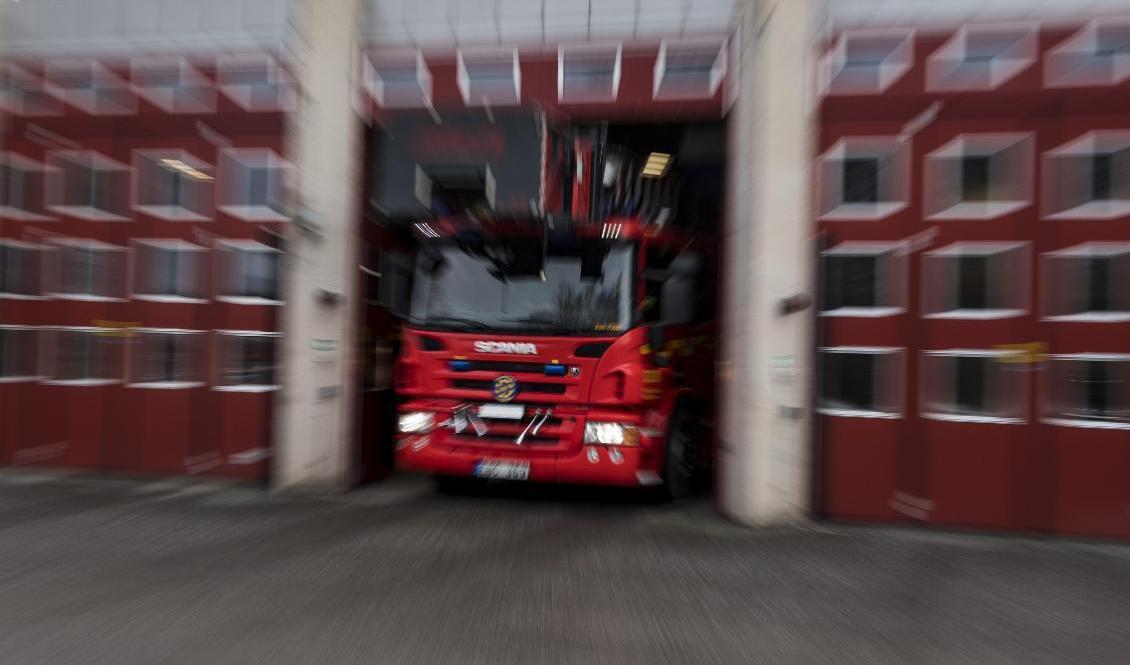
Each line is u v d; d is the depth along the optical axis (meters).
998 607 4.03
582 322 5.82
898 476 5.64
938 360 5.58
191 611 3.74
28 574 4.29
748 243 5.76
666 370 6.22
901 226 5.64
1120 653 3.47
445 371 5.98
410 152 6.40
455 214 6.26
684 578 4.40
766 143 5.71
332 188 6.45
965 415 5.54
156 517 5.59
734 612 3.88
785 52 5.72
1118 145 5.32
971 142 5.56
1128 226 5.29
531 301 5.93
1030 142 5.47
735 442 5.81
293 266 6.46
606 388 5.71
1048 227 5.42
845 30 5.71
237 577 4.26
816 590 4.25
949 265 5.58
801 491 5.71
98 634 3.45
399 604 3.88
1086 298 5.36
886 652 3.44
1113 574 4.62
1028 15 5.48
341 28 6.48
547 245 6.02
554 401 5.77
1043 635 3.67
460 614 3.76
